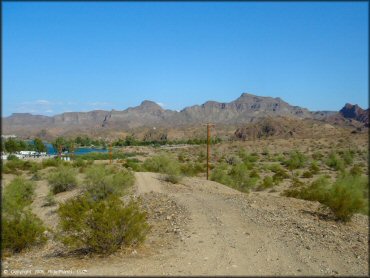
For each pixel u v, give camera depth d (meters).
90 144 149.38
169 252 9.91
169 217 15.14
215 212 15.86
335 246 10.81
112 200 10.73
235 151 85.31
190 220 14.27
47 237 13.46
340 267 8.77
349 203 15.67
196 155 90.75
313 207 18.56
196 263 8.84
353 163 43.56
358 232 13.73
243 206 17.48
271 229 12.70
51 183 32.81
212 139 116.94
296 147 72.75
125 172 31.50
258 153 78.19
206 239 11.29
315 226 13.84
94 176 26.58
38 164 58.91
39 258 10.41
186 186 28.64
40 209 23.97
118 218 9.91
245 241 11.05
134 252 9.89
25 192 26.81
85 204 10.33
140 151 116.81
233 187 36.72
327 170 48.59
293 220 14.61
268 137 93.38
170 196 21.38
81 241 10.16
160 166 39.22
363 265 9.04
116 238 9.98
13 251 12.01
